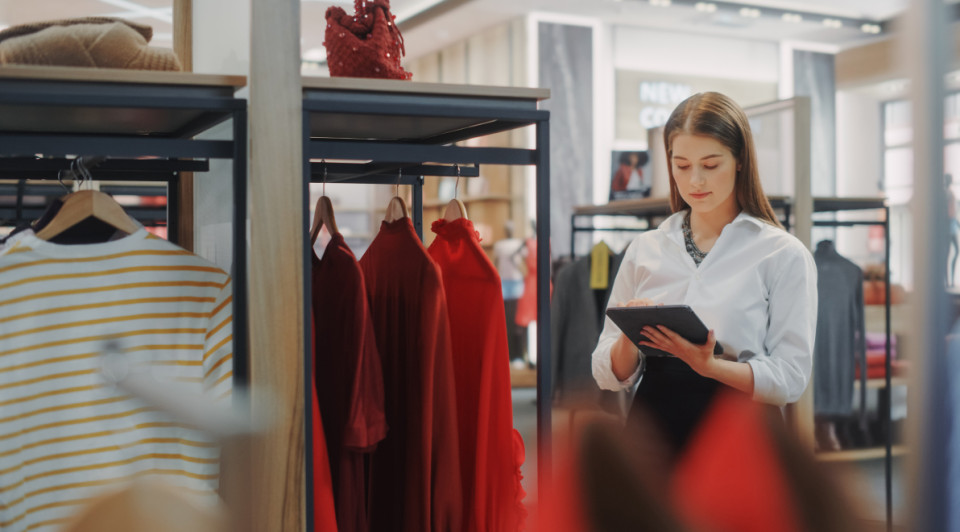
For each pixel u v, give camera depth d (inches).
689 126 65.9
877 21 351.3
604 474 10.1
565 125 335.0
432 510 57.1
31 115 53.2
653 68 354.6
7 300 51.5
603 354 74.2
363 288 54.4
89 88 47.2
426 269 56.2
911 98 12.1
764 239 67.1
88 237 60.2
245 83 50.5
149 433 51.8
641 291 73.2
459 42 366.3
